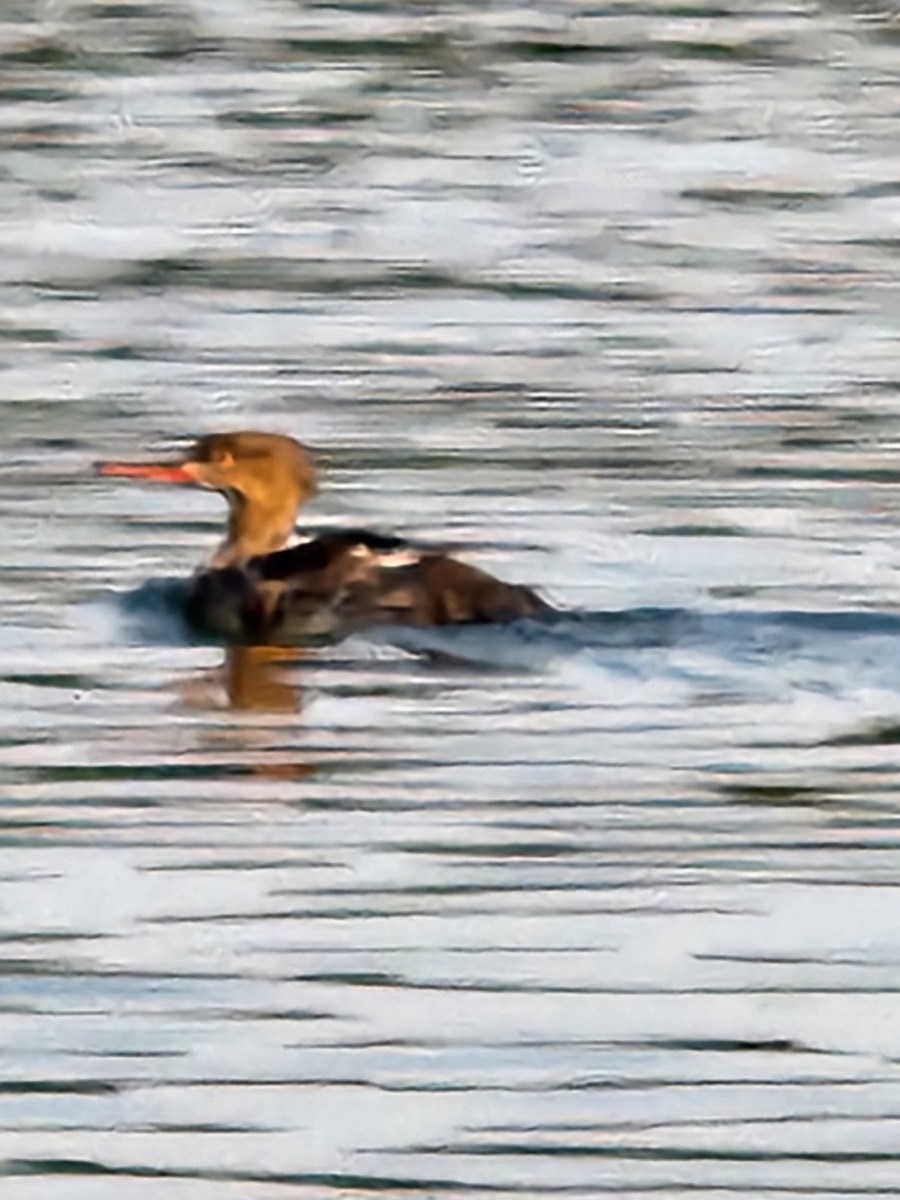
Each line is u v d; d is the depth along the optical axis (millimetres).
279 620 32406
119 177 56219
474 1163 23797
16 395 42906
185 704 31094
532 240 52125
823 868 28016
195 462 34000
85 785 29516
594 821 28766
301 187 55781
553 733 30328
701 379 43938
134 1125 24250
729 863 28094
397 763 29828
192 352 45312
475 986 26141
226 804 29141
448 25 68688
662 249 51625
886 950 26719
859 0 70938
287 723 30641
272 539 34125
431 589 32344
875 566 34875
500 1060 25016
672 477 38938
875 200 54969
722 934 26969
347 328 46719
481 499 38000
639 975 26375
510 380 43844
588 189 55812
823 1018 25734
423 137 59438
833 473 39125
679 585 34094
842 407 42500
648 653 31969
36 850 28328
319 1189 23391
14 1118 24391
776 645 31938
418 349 45594
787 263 50594
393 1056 25250
